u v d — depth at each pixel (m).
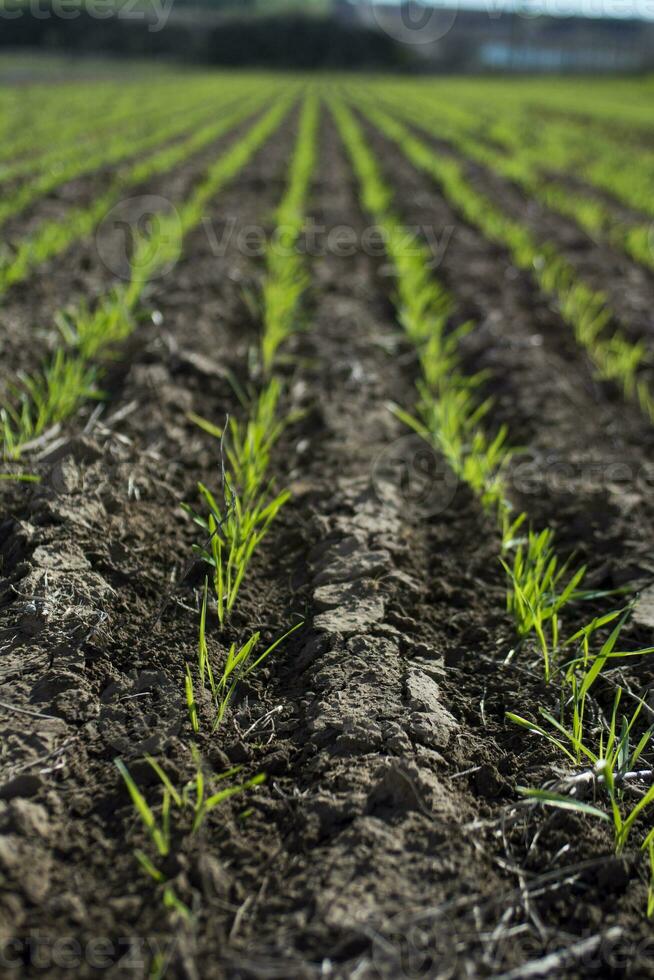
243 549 2.63
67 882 1.64
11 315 4.93
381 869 1.69
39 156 12.15
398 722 2.11
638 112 25.05
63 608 2.40
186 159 12.42
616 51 46.75
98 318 4.34
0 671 2.17
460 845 1.77
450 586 2.85
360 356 4.88
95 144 13.48
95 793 1.87
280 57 46.84
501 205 9.71
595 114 24.09
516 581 2.55
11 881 1.60
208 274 6.22
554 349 5.20
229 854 1.75
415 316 5.29
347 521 3.06
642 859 1.79
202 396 4.14
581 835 1.85
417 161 12.62
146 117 18.84
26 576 2.51
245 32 46.38
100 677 2.22
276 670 2.38
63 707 2.07
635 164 13.54
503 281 6.54
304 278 5.74
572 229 8.55
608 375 4.77
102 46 38.66
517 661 2.49
